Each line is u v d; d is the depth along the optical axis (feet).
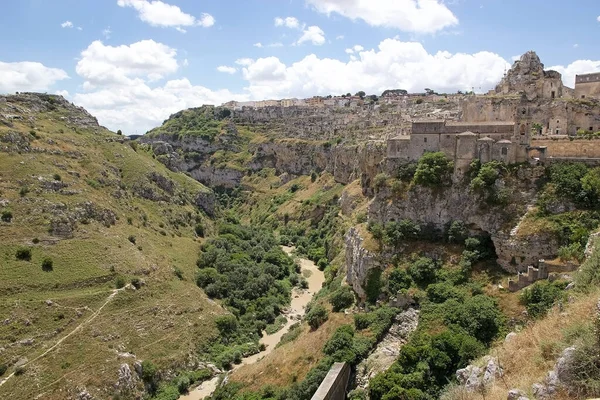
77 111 539.29
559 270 199.31
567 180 221.25
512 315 198.39
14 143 369.91
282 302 377.91
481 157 242.58
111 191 413.39
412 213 254.68
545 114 322.14
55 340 259.19
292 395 208.13
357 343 221.05
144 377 266.98
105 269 315.78
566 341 108.58
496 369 120.16
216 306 348.59
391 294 237.25
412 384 183.11
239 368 270.46
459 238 239.71
